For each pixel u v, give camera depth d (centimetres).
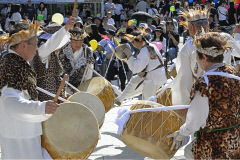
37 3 1727
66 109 411
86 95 515
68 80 629
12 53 371
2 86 356
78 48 628
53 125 404
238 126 363
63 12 1914
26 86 366
